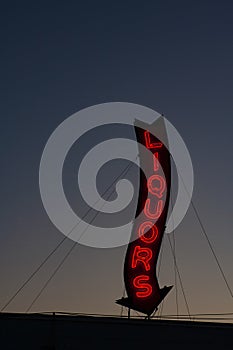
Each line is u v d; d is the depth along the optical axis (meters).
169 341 31.81
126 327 31.77
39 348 30.78
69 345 31.02
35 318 31.44
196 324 32.41
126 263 35.03
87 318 31.86
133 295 34.38
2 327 31.00
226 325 32.50
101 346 31.27
